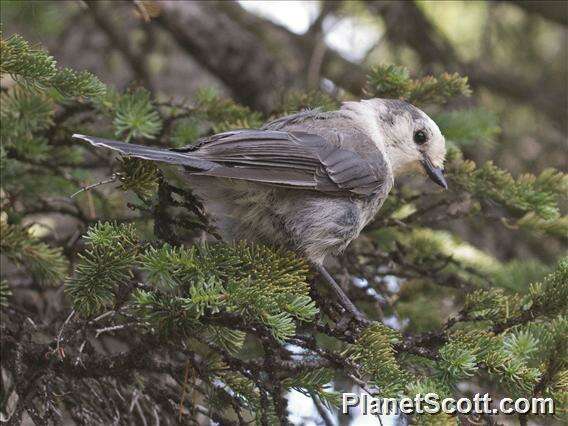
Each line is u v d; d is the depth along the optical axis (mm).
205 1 14625
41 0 11914
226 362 8039
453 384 7359
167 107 10742
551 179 10305
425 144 10070
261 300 7145
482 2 15688
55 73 7992
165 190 7941
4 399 8641
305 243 8727
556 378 7238
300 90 12570
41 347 8398
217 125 10273
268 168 8453
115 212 10625
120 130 9508
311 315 7258
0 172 9938
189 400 8688
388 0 14750
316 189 8734
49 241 10312
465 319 7949
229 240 8719
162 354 9141
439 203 10375
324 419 9258
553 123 15133
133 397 8664
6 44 7812
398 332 7648
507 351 7391
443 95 10430
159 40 14930
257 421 8180
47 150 9930
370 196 9117
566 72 15625
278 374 8016
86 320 7934
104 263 7312
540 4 14953
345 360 7473
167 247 7434
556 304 7691
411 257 10758
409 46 14805
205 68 14453
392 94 10359
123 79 14195
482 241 13398
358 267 10281
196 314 7340
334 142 9023
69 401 8742
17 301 10258
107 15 13562
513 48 15734
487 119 11070
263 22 15398
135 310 7918
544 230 10344
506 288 10352
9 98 9750
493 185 10133
